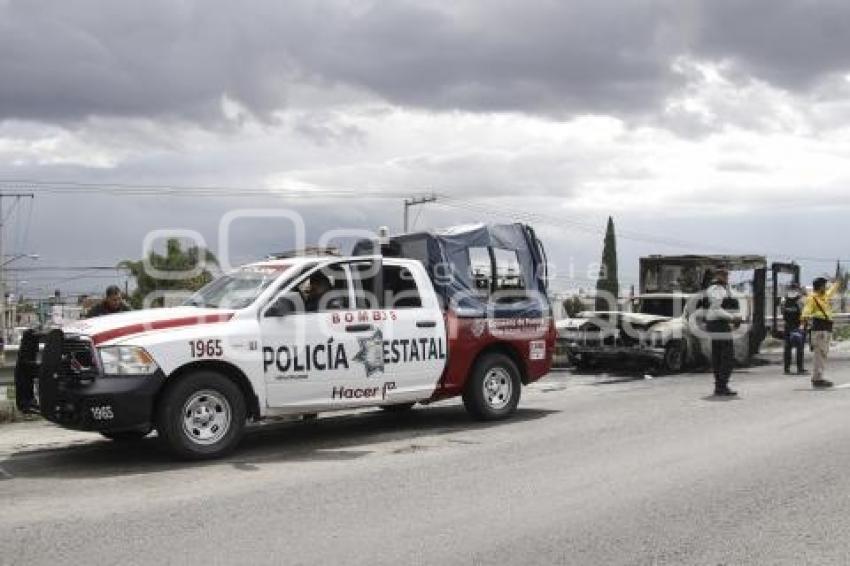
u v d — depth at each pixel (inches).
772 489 276.2
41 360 339.9
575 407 484.7
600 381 650.2
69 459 349.7
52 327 346.9
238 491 284.0
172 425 330.0
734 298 531.2
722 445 352.8
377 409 490.6
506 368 441.7
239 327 346.9
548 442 368.8
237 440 344.8
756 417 428.8
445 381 414.3
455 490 280.7
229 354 341.7
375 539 225.8
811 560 207.2
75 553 217.0
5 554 216.8
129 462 340.2
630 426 407.8
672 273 790.5
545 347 459.5
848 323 1374.3
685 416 436.8
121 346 323.6
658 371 707.4
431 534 229.8
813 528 233.3
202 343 335.6
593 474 301.4
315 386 365.4
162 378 325.7
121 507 264.1
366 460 337.1
